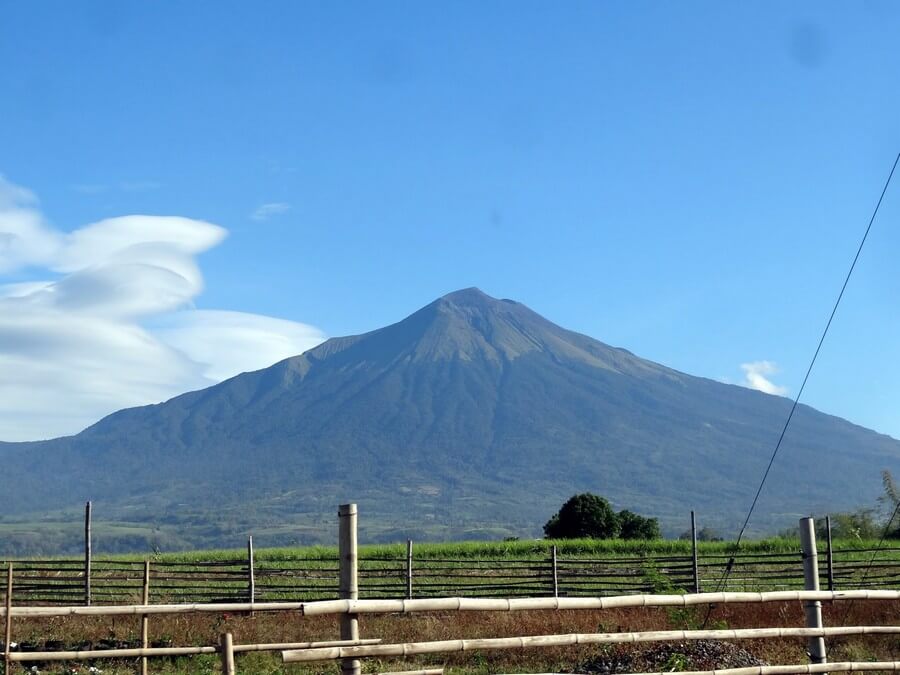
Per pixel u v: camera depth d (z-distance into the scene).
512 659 15.38
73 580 25.94
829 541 26.12
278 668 14.40
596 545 43.62
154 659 15.38
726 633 9.51
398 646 8.19
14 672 14.27
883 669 10.09
